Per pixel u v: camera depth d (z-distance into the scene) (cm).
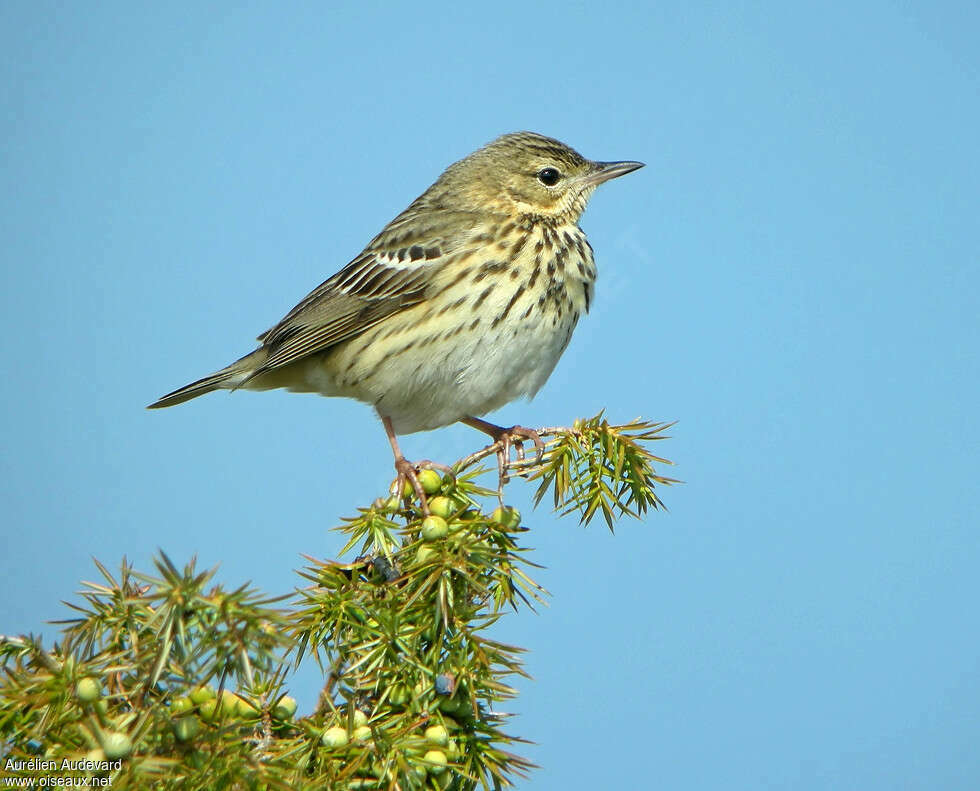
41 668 710
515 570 902
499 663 836
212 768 660
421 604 846
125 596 718
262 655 646
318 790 699
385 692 805
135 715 666
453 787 817
